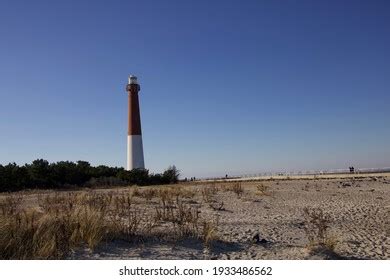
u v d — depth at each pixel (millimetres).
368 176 55656
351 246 11531
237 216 17484
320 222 13055
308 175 71500
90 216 11430
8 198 21812
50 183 42125
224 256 10352
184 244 11188
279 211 19516
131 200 21625
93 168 52188
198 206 21109
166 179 55312
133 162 62781
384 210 19703
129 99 64188
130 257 9953
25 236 9891
